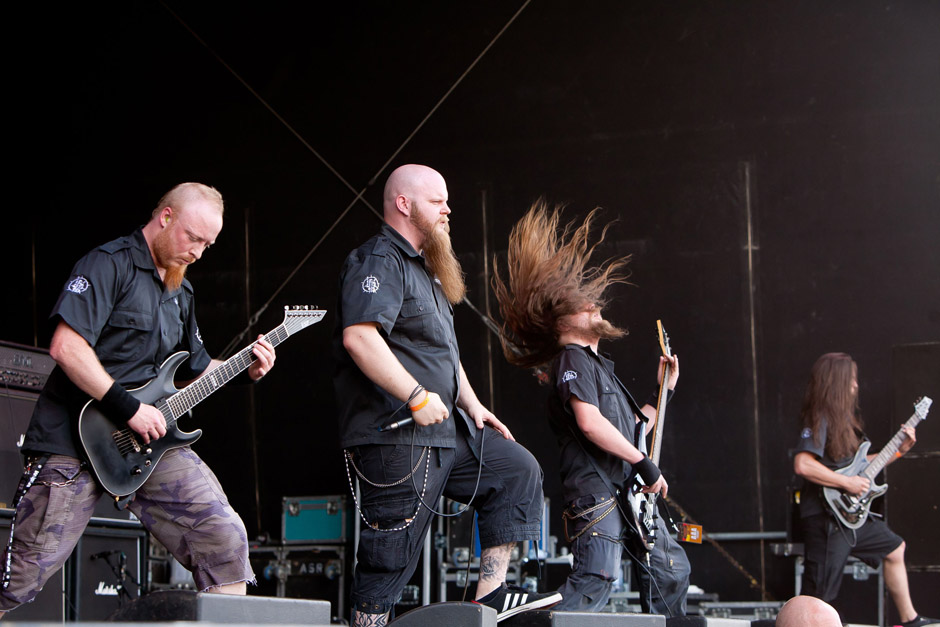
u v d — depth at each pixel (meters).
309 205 7.80
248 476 7.62
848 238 6.87
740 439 6.88
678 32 7.22
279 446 7.61
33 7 8.30
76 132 8.25
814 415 5.93
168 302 3.27
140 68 8.18
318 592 6.95
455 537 6.57
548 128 7.39
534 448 7.16
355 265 3.15
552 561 6.40
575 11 7.43
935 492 6.01
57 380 3.08
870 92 6.91
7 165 8.27
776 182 7.01
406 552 3.10
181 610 2.22
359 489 3.20
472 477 3.33
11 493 4.42
